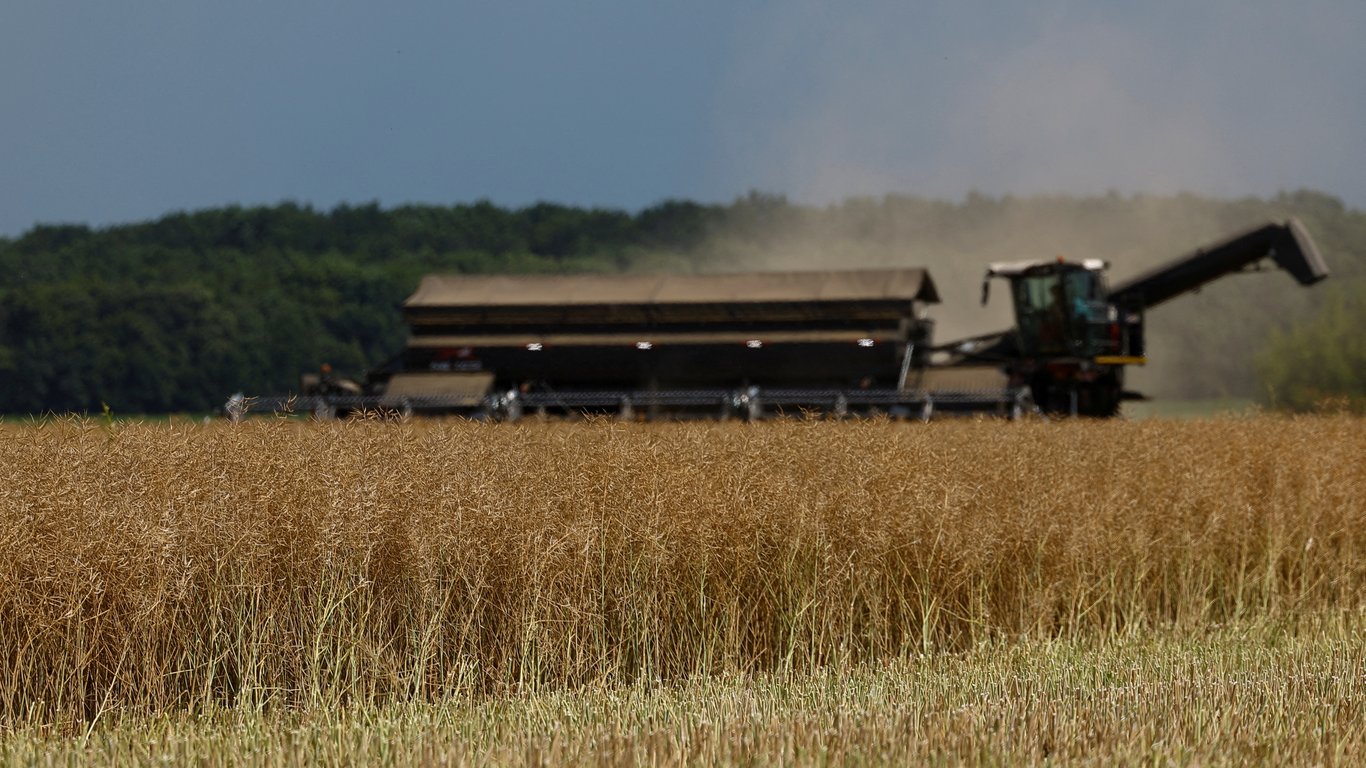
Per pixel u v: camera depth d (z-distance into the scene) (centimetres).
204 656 2772
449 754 2105
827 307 9875
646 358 10138
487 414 9525
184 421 3794
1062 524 3694
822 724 2298
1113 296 10481
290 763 2139
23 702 2573
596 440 3597
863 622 3341
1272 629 3500
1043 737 2239
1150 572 3903
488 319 10344
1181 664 2928
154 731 2412
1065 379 9819
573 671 2962
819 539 3278
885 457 3697
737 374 10050
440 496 3041
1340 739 2234
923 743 2128
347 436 3447
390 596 2928
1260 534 4134
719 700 2614
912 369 9906
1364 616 3612
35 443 3145
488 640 2989
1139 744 2181
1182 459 4391
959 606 3447
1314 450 4675
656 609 3069
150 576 2697
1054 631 3603
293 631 2825
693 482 3297
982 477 3878
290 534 2911
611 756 2109
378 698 2803
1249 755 2141
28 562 2661
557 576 2975
